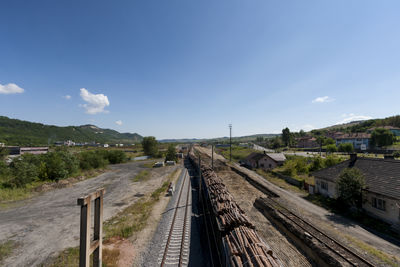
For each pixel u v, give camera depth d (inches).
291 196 698.2
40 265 304.7
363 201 509.0
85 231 175.9
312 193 729.6
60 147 1162.6
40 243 374.6
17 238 395.2
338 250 308.2
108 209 565.0
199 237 379.2
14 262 313.3
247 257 216.2
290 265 302.4
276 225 449.7
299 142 3887.8
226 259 238.8
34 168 887.7
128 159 2105.1
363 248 330.0
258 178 1038.4
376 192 468.8
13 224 466.6
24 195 713.0
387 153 1750.7
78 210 566.9
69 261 311.4
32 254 335.9
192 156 1934.1
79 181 1010.1
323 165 1080.2
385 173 521.3
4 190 722.2
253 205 595.8
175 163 1756.9
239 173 1186.6
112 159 1800.0
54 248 355.9
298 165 1145.4
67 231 428.1
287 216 446.3
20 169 792.9
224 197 462.0
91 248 189.5
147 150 2393.0
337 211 537.6
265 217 498.0
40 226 454.9
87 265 177.8
